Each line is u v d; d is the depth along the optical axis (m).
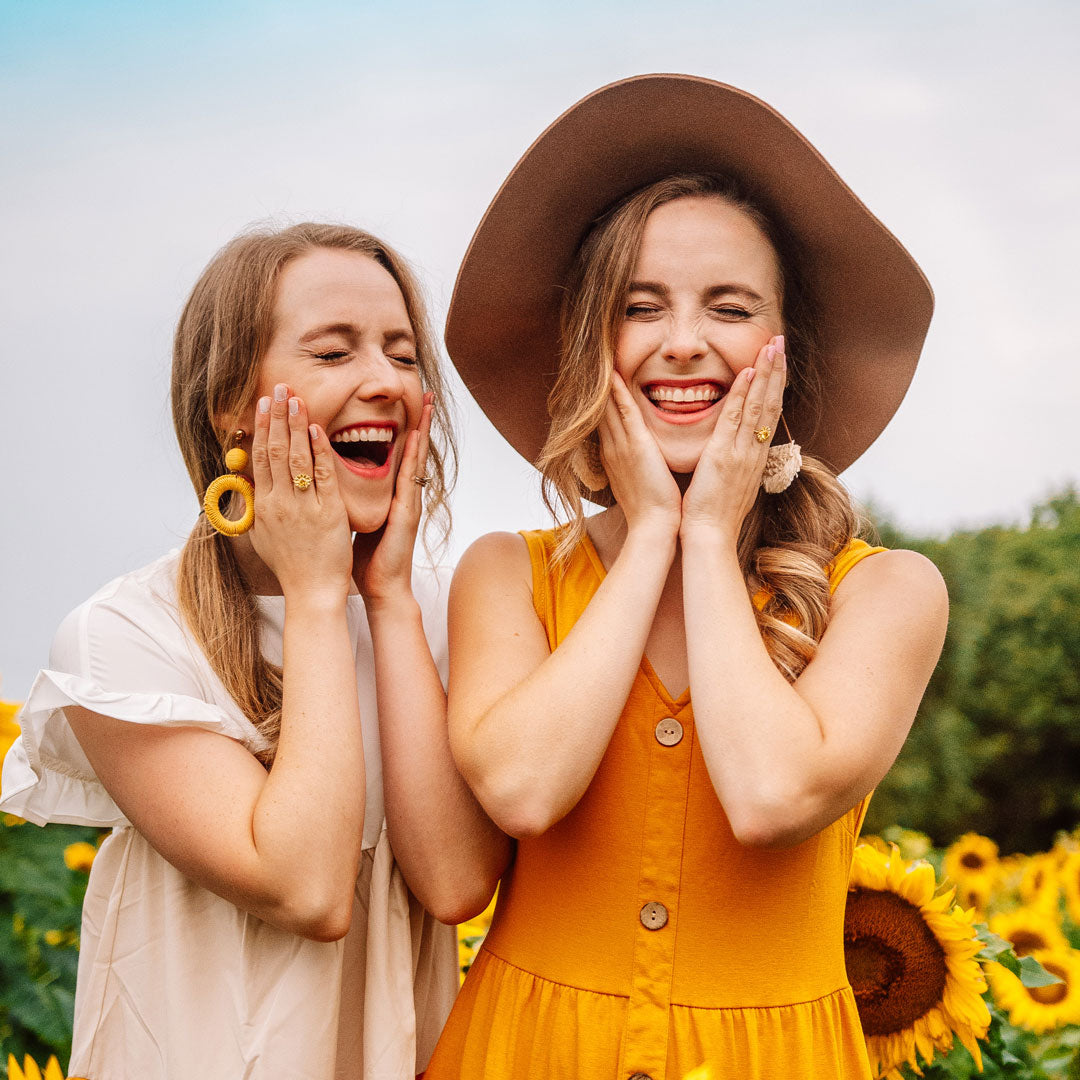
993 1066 2.50
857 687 1.86
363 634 2.23
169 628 2.07
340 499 2.04
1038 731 10.95
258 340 2.05
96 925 2.09
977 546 11.67
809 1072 1.88
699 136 2.08
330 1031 1.96
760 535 2.16
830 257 2.16
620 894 1.94
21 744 2.01
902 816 10.88
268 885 1.84
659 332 2.00
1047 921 3.05
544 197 2.16
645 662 2.00
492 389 2.35
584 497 2.32
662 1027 1.87
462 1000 2.09
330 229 2.15
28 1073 2.09
